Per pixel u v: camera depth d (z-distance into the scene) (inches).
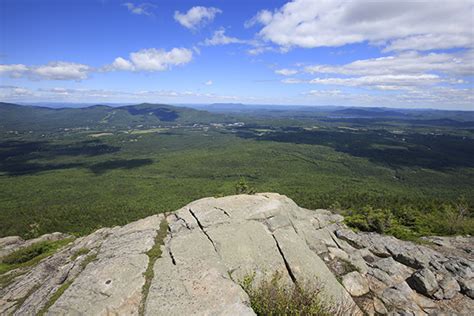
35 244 689.6
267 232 394.6
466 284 358.3
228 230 386.0
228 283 277.9
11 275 461.1
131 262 319.3
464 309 327.6
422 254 441.1
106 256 350.0
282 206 463.2
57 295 290.2
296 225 454.3
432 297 347.9
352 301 312.0
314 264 346.3
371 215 741.3
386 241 493.4
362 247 475.2
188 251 338.6
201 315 238.8
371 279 371.2
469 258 494.9
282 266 333.1
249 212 435.8
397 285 356.8
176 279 286.7
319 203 2810.0
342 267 386.3
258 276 311.3
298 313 235.1
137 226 440.5
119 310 255.0
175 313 242.7
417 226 813.9
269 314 243.0
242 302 251.9
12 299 346.6
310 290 281.4
